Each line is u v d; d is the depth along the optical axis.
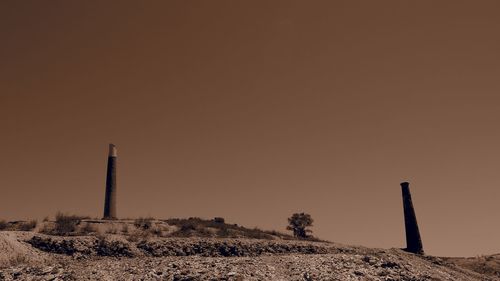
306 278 20.91
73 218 40.28
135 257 30.03
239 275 19.98
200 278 19.52
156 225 40.66
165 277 20.20
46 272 21.02
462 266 43.56
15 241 29.28
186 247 32.31
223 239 34.59
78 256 29.03
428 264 34.31
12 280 19.92
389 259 27.05
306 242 36.66
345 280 20.97
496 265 43.22
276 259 25.20
